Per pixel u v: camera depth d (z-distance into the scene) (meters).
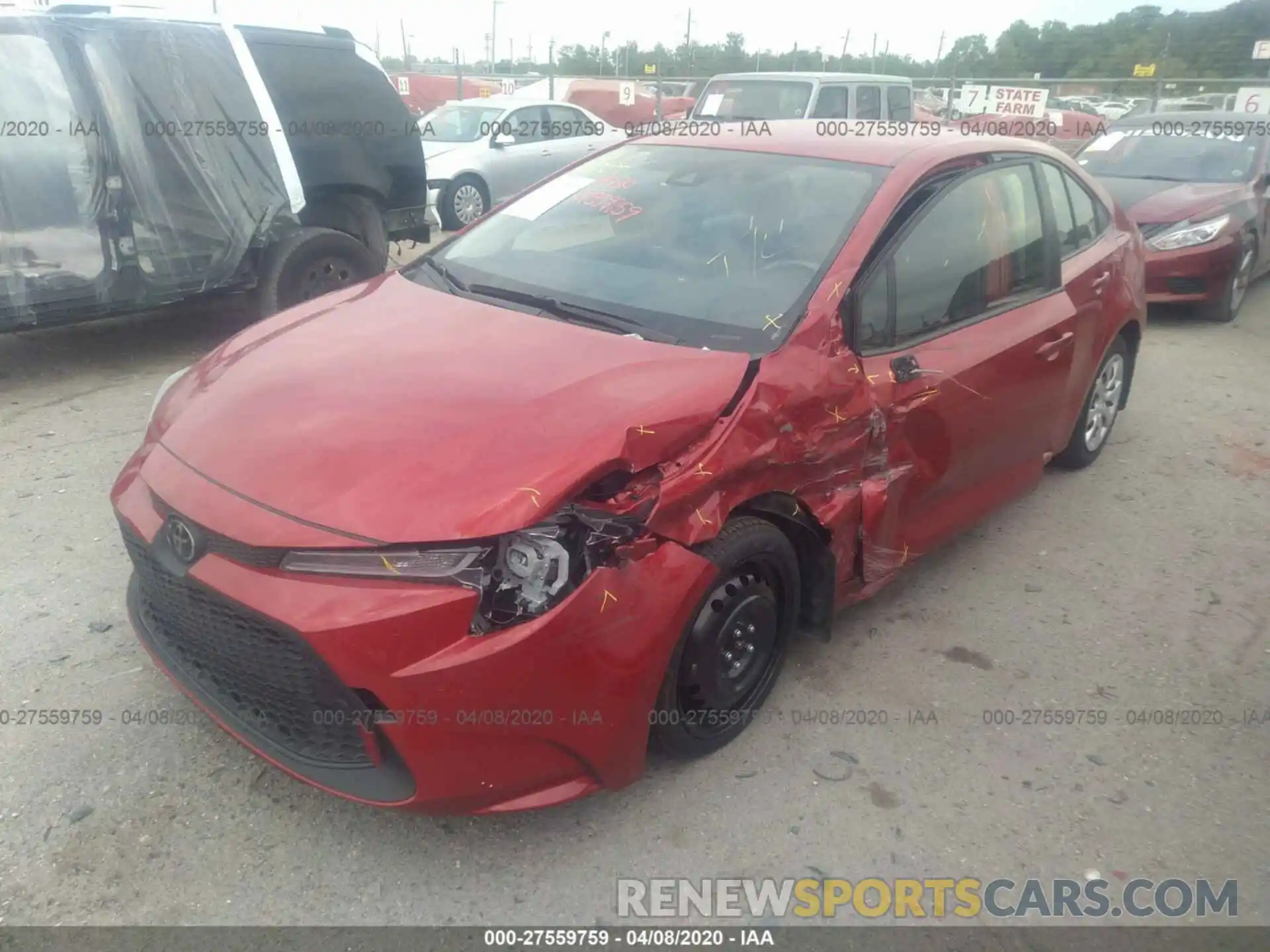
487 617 2.33
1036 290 4.15
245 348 3.24
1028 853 2.79
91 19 5.59
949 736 3.23
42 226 5.51
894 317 3.31
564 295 3.36
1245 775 3.15
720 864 2.68
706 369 2.84
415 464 2.44
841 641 3.71
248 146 6.27
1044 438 4.34
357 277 6.96
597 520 2.44
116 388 5.91
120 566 3.92
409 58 23.89
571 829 2.76
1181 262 8.29
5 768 2.84
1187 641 3.86
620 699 2.49
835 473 3.07
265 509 2.41
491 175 12.58
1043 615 3.98
